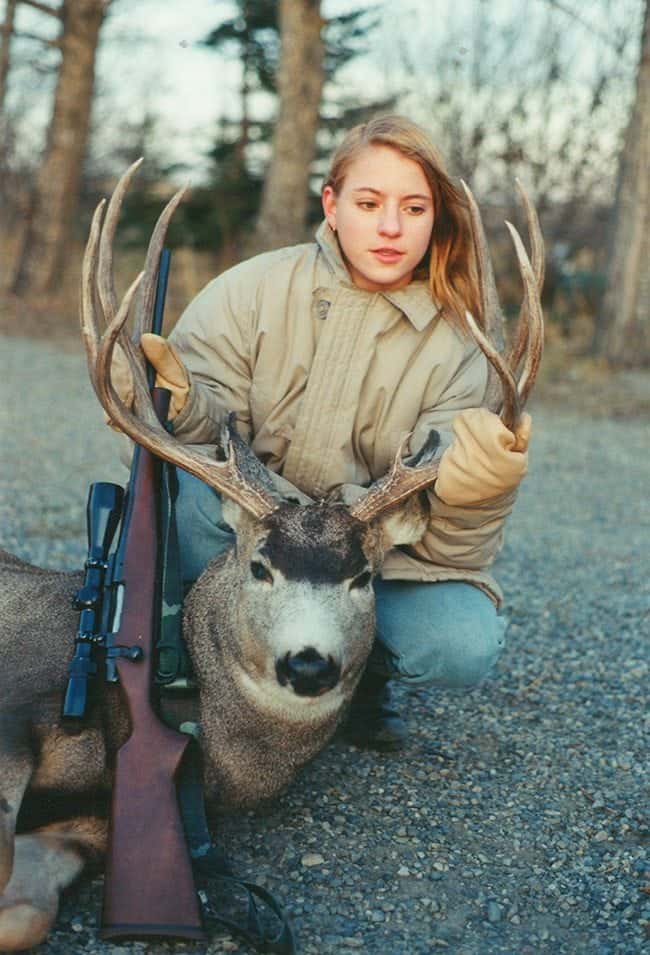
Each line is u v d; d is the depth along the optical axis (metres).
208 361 4.37
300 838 3.94
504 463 3.56
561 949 3.38
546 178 20.33
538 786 4.42
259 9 21.27
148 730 3.45
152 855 3.24
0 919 3.12
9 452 9.97
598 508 9.27
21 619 4.00
